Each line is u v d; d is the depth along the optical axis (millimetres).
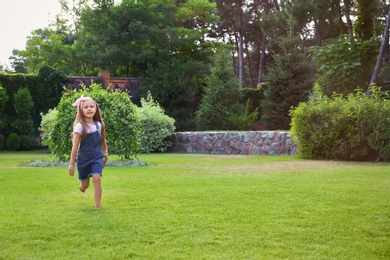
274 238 2912
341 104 10867
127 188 5281
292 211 3791
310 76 20844
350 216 3578
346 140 10492
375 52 18328
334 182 5832
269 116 20828
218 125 19766
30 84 19781
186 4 28906
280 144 13477
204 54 26781
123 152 9469
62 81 20516
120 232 3080
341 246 2732
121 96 9531
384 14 27094
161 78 22578
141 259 2479
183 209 3900
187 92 22078
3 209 3924
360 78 18344
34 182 5887
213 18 29438
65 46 28750
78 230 3131
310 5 26188
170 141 16688
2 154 15016
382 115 9930
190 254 2564
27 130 18828
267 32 30703
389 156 9938
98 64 25734
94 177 3982
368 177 6430
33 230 3133
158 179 6254
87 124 4086
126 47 24625
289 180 6082
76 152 4023
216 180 6094
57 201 4363
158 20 25719
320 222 3361
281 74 20547
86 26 26562
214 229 3154
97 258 2498
